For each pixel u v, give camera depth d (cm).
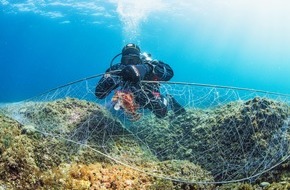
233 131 404
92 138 402
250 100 438
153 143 441
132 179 334
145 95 432
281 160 353
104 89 445
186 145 424
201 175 357
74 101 473
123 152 393
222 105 491
